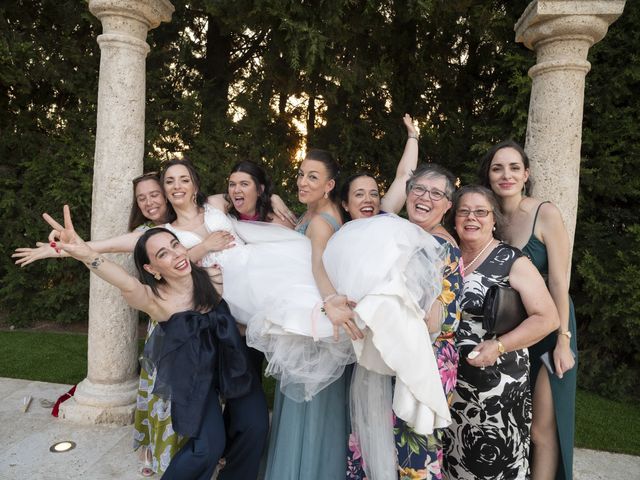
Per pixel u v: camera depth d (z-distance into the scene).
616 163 4.45
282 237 2.57
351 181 2.60
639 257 4.34
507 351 2.04
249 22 5.00
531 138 2.86
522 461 2.21
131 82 3.19
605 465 3.10
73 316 5.98
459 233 2.24
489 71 5.89
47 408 3.50
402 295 1.89
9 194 5.71
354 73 5.30
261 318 2.26
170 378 2.22
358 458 2.36
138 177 3.07
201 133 5.96
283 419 2.38
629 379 4.46
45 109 6.10
